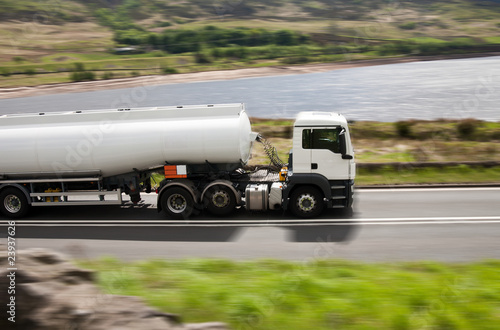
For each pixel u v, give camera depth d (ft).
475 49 524.52
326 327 15.15
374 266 23.71
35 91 291.58
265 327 15.23
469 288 18.66
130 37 611.47
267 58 485.56
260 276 21.27
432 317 15.79
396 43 578.66
